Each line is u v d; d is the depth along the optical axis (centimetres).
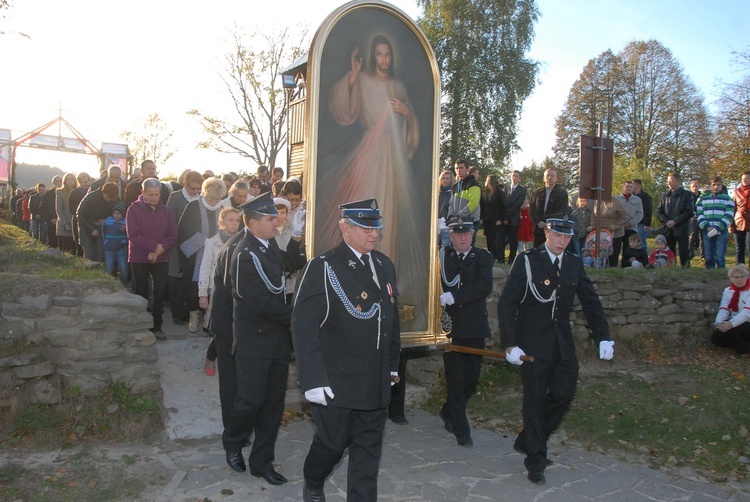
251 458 448
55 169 2669
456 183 803
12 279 510
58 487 414
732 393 638
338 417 363
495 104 2827
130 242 661
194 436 521
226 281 462
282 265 452
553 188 912
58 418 489
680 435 561
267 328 439
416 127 584
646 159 3650
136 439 500
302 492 431
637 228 1034
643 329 788
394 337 388
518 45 2858
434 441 552
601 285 776
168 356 638
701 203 1017
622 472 499
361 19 552
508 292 473
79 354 505
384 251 566
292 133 743
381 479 466
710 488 477
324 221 538
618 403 623
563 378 473
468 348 515
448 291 558
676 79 3738
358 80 552
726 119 2664
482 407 644
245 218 439
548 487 461
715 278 848
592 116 3953
